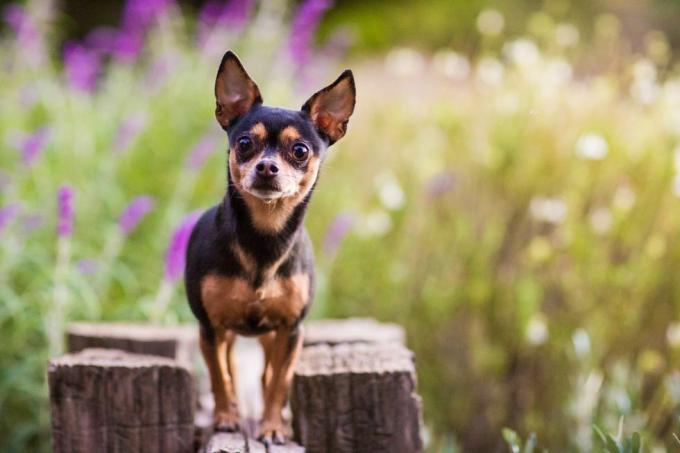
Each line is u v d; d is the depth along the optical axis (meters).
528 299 6.61
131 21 9.40
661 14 15.29
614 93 8.05
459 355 7.09
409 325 7.39
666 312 6.91
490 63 8.69
